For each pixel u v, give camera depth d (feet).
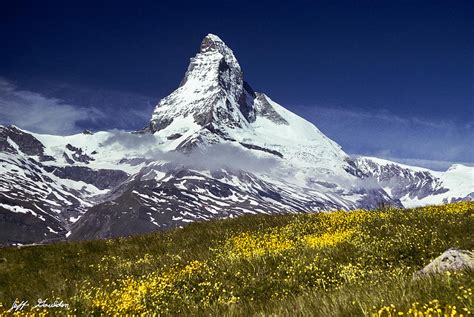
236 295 36.40
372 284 30.25
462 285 23.59
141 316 31.48
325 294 28.19
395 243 47.16
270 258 44.70
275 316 25.85
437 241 46.39
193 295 37.19
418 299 23.04
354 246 47.62
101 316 33.27
